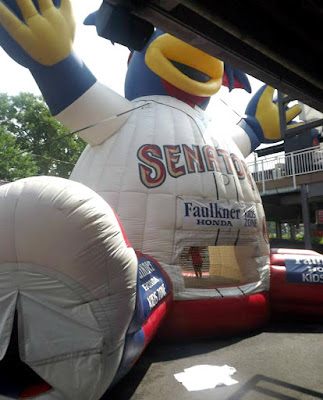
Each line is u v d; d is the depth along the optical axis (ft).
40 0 17.89
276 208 63.67
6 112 82.53
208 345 19.19
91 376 10.23
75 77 19.63
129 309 11.00
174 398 13.17
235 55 11.79
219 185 22.16
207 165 22.29
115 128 22.41
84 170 23.07
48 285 10.46
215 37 11.02
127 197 20.43
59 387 10.34
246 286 22.30
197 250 29.94
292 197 54.85
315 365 16.16
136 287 11.89
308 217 47.37
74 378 10.28
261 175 56.44
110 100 21.71
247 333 21.34
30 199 10.38
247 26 10.50
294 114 42.65
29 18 17.57
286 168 51.57
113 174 21.24
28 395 10.54
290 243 69.15
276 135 31.45
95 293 10.44
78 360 10.23
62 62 18.80
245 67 12.53
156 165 21.08
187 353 17.94
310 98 14.55
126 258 11.10
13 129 83.35
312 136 52.19
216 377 14.83
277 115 31.19
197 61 24.36
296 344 19.26
